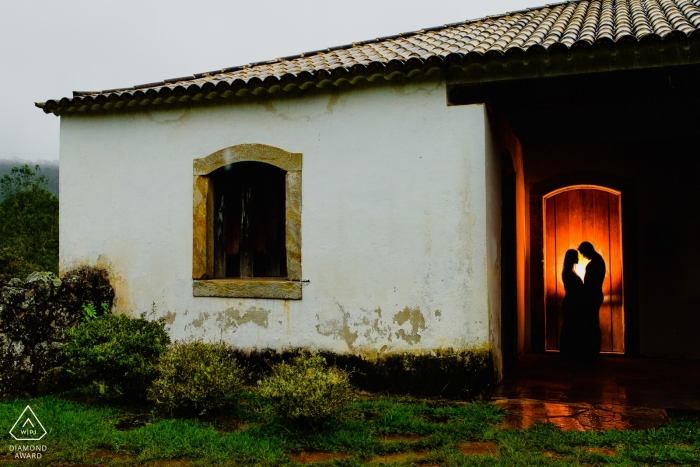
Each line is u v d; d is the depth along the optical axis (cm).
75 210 767
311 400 470
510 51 547
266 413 516
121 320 598
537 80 574
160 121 734
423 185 612
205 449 445
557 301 896
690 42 500
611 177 858
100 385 571
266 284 672
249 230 722
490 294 598
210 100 707
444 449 437
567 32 615
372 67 605
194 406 531
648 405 557
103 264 750
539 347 887
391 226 624
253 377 670
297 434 471
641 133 807
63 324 643
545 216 909
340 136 650
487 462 408
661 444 442
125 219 743
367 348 627
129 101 718
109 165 755
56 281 643
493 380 601
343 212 645
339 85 645
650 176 841
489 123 612
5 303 585
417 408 550
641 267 834
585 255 824
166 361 545
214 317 696
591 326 800
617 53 525
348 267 640
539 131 806
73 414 528
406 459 420
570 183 880
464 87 601
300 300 659
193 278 707
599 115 708
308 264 658
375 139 635
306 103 666
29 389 597
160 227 727
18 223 1850
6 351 580
